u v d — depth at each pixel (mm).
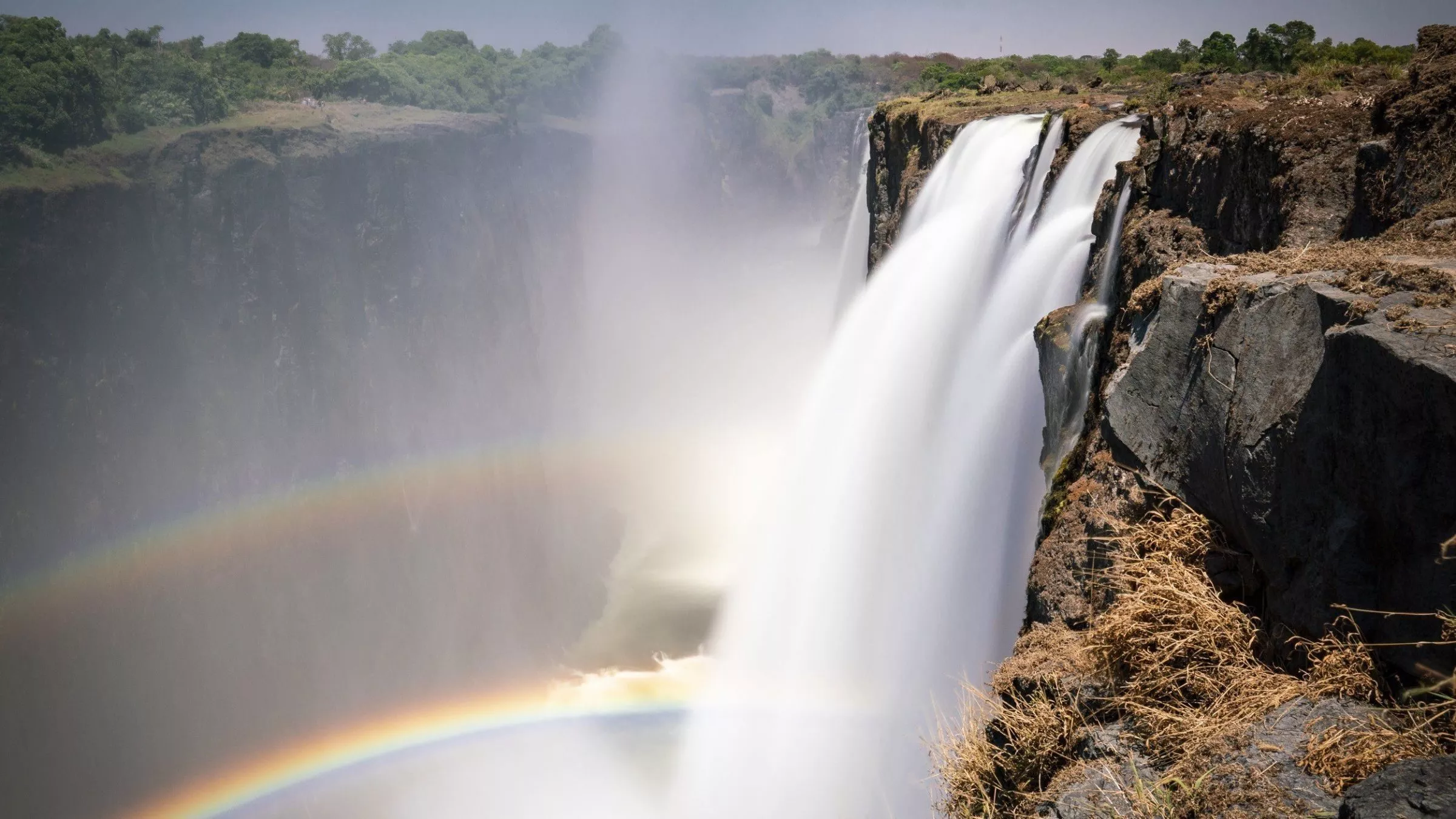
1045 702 6629
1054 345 12297
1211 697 5945
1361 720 5121
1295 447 5992
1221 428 6652
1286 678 5742
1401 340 5223
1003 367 16703
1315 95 11727
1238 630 6250
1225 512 6730
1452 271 6043
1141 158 13242
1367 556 5531
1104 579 7508
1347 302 5859
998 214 21328
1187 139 12320
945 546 17891
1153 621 6457
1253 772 5113
